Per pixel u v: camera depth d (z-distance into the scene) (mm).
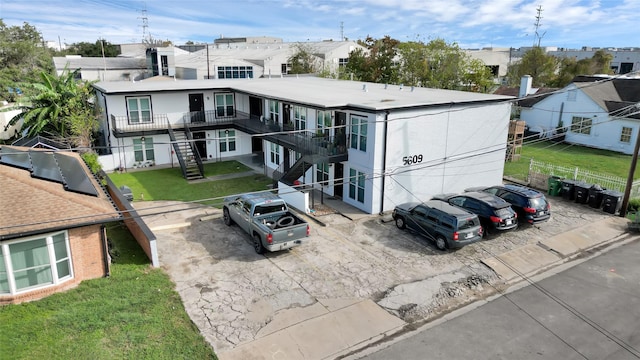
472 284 14281
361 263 15523
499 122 23703
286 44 79000
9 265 12039
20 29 83875
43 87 28906
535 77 59562
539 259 16172
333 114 22234
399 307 12891
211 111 31156
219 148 32094
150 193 23734
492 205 17406
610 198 20562
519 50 112750
